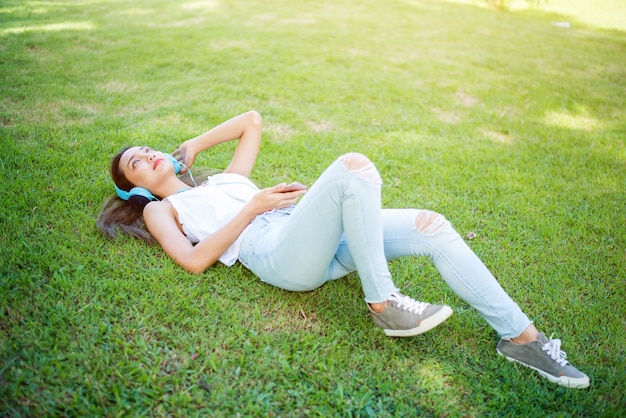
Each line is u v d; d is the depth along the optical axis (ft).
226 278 7.90
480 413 6.24
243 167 9.46
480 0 37.63
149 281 7.64
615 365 7.00
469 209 10.72
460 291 6.88
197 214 8.14
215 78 16.88
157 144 12.00
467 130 14.69
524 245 9.68
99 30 20.86
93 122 12.80
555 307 8.01
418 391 6.45
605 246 9.69
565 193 11.53
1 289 7.04
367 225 6.43
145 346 6.51
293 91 16.38
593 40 27.48
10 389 5.72
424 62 20.74
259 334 7.06
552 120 15.84
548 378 6.70
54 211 9.05
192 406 5.88
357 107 15.74
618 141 14.47
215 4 28.17
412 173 11.93
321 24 25.75
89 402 5.75
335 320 7.44
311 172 11.63
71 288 7.31
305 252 6.70
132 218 8.83
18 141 11.28
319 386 6.40
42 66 16.20
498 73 20.08
